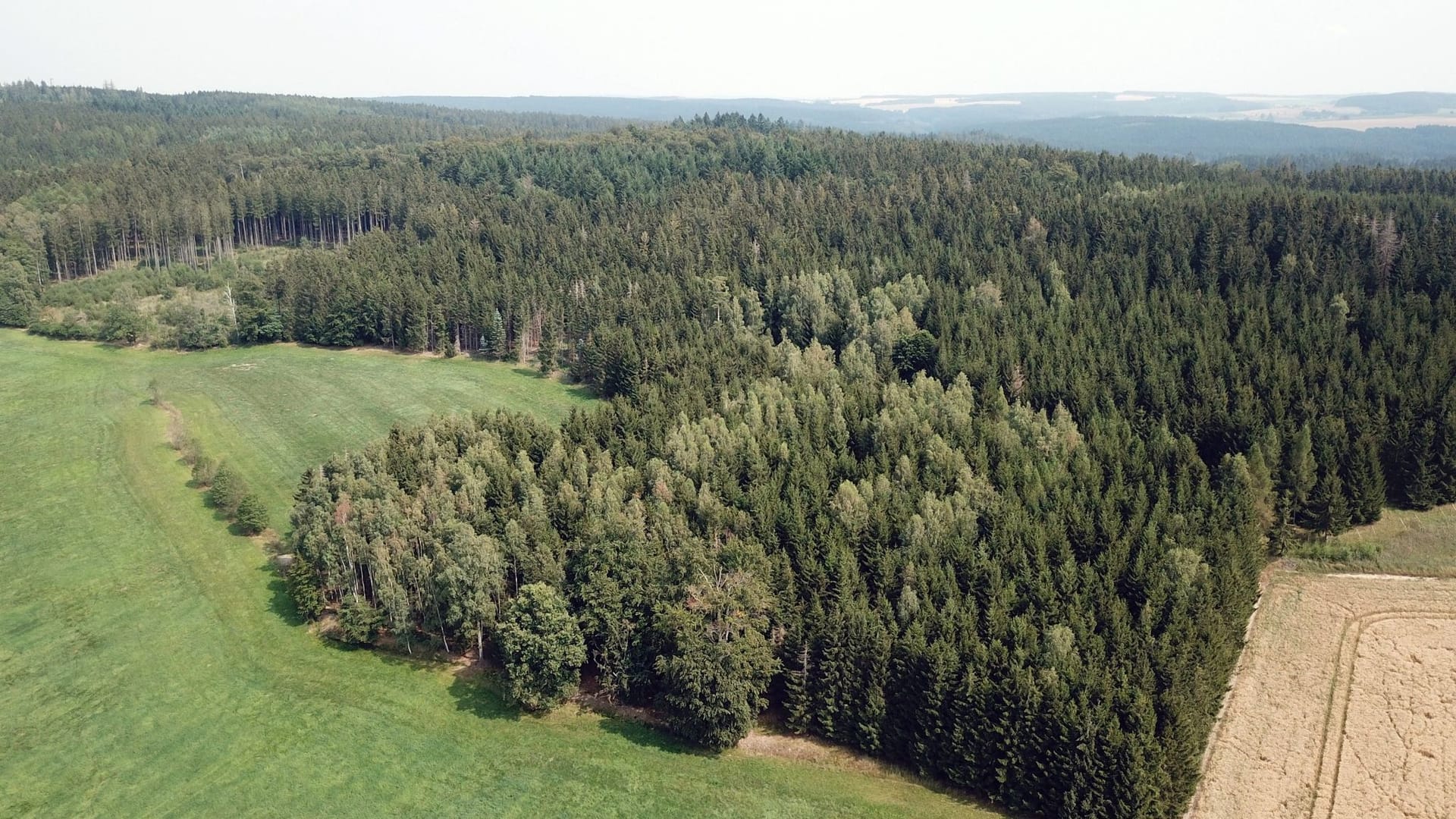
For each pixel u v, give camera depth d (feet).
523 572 299.99
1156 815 222.48
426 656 307.78
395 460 365.81
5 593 346.13
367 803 248.73
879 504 316.60
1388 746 250.16
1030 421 372.58
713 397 434.30
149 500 413.39
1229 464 334.24
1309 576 323.78
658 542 297.94
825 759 261.03
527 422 406.00
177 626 326.44
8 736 274.77
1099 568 287.28
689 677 257.96
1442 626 295.69
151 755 267.18
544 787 252.21
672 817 241.14
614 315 560.20
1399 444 354.54
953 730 245.45
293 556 353.72
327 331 625.82
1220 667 261.24
